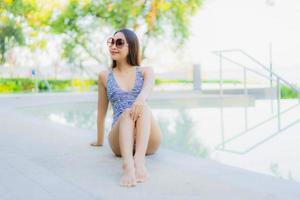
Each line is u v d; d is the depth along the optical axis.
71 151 2.83
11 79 13.58
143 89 2.36
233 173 2.13
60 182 1.99
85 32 13.74
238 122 5.65
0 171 2.24
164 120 6.11
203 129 5.06
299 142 3.79
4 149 2.93
